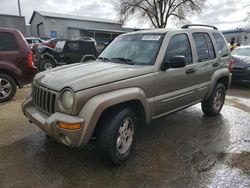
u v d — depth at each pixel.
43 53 12.30
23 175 3.07
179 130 4.59
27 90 7.99
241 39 25.05
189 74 4.23
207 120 5.15
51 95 3.04
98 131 3.10
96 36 45.69
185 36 4.34
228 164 3.38
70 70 3.52
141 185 2.91
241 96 7.51
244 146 3.94
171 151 3.74
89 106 2.83
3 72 6.31
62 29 43.62
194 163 3.40
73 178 3.02
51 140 4.04
